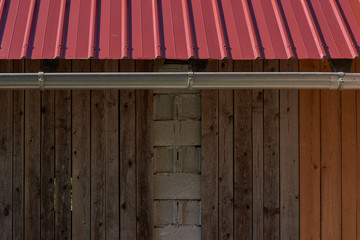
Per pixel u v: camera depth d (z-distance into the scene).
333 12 3.58
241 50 3.28
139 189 4.17
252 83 3.38
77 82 3.34
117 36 3.29
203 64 3.42
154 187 4.22
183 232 4.23
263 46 3.31
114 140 4.17
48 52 3.17
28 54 3.14
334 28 3.47
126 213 4.17
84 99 4.16
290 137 4.21
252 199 4.20
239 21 3.46
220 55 3.24
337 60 3.46
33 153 4.14
